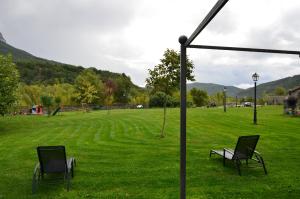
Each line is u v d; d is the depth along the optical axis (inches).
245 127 792.3
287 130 722.8
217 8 133.6
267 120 971.9
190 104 2517.2
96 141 589.3
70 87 2667.3
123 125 869.8
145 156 442.0
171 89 667.4
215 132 703.7
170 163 396.5
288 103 1191.6
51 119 1187.9
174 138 614.2
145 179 326.6
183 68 192.7
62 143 578.2
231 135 655.8
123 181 321.1
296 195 276.1
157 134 672.4
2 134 763.4
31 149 521.0
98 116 1280.8
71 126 890.1
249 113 1291.8
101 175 345.4
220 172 351.6
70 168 312.5
